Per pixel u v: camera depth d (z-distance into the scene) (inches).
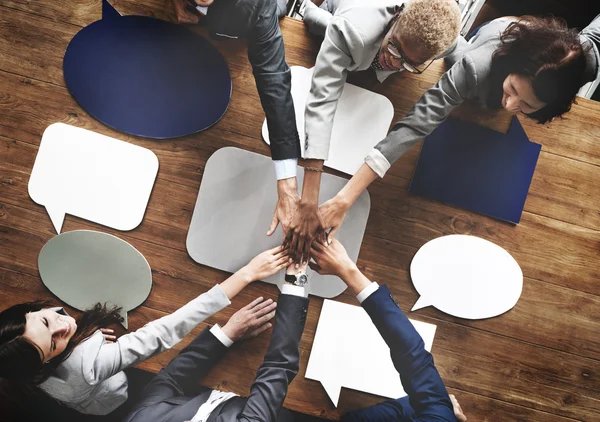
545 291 87.9
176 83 84.2
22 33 83.7
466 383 87.0
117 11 83.4
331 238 81.3
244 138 85.5
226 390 84.0
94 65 83.2
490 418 87.2
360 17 68.5
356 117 85.2
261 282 85.4
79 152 83.7
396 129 76.0
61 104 84.2
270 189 84.9
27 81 83.9
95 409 84.0
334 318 85.4
